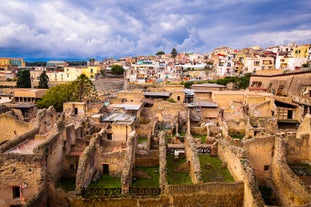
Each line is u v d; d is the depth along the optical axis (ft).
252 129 137.18
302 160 114.21
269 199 98.99
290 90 200.54
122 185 85.15
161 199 81.71
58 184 93.25
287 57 361.71
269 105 177.88
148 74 437.58
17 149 89.66
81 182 85.87
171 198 82.07
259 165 105.09
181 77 400.67
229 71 404.57
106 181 99.40
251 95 190.39
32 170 80.43
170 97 224.74
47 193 83.71
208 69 469.16
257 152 104.22
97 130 155.12
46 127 140.05
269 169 105.50
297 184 80.74
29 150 89.15
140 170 110.01
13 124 133.69
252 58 385.09
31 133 103.86
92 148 100.53
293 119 175.73
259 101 185.78
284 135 121.29
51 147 91.30
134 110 181.16
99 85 374.84
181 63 521.65
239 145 123.44
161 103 198.90
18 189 82.64
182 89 248.11
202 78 372.58
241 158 91.56
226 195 84.02
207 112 191.31
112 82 386.93
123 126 137.49
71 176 103.55
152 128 157.28
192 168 97.40
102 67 544.21
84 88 279.08
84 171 89.51
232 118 181.68
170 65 493.77
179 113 186.91
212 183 83.46
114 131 138.51
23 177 80.89
